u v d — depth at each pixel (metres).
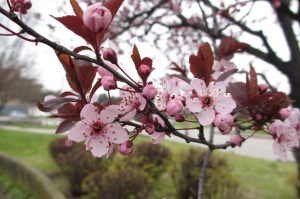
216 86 1.33
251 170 7.60
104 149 1.18
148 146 6.25
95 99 1.28
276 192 6.18
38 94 22.59
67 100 1.20
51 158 8.12
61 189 6.24
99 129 1.19
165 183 6.19
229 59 2.20
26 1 1.16
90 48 1.13
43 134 13.82
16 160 7.85
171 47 5.98
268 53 4.24
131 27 5.33
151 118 1.25
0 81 19.52
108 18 1.06
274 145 1.62
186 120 1.31
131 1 5.63
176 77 1.46
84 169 5.98
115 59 1.17
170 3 5.21
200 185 1.79
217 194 4.96
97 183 5.03
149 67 1.18
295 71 4.29
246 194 5.99
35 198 6.17
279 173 7.47
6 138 12.63
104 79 1.16
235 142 1.63
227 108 1.30
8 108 37.78
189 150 6.01
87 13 1.05
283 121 1.64
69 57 1.19
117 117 1.19
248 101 1.63
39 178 6.15
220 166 5.62
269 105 1.63
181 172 5.70
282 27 4.61
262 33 4.13
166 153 6.30
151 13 5.03
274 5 4.16
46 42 1.04
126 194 4.86
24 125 21.95
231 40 2.19
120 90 1.21
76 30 1.10
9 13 0.98
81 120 1.19
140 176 5.10
